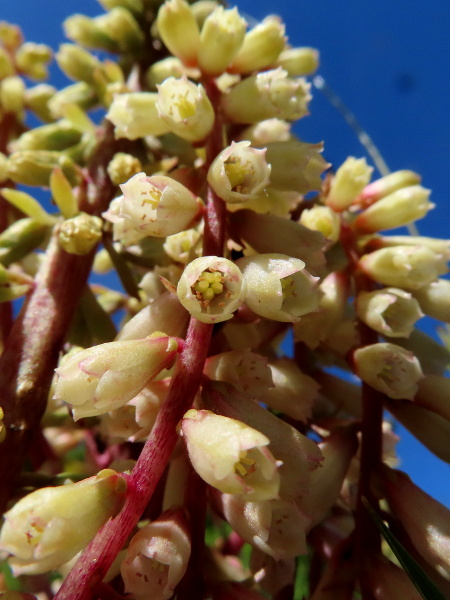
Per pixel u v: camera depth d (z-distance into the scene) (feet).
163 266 0.19
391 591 0.15
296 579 0.19
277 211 0.18
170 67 0.23
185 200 0.15
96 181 0.21
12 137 0.27
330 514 0.20
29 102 0.27
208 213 0.15
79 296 0.19
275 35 0.18
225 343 0.16
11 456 0.16
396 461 0.21
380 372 0.17
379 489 0.17
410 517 0.16
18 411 0.16
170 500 0.15
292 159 0.16
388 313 0.18
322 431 0.20
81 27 0.25
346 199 0.20
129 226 0.16
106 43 0.25
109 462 0.21
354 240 0.20
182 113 0.16
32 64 0.28
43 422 0.20
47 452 0.22
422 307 0.19
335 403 0.20
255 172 0.15
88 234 0.18
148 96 0.17
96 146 0.22
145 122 0.17
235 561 0.21
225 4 0.26
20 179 0.21
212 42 0.17
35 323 0.18
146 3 0.25
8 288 0.18
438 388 0.18
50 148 0.24
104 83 0.24
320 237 0.15
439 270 0.19
